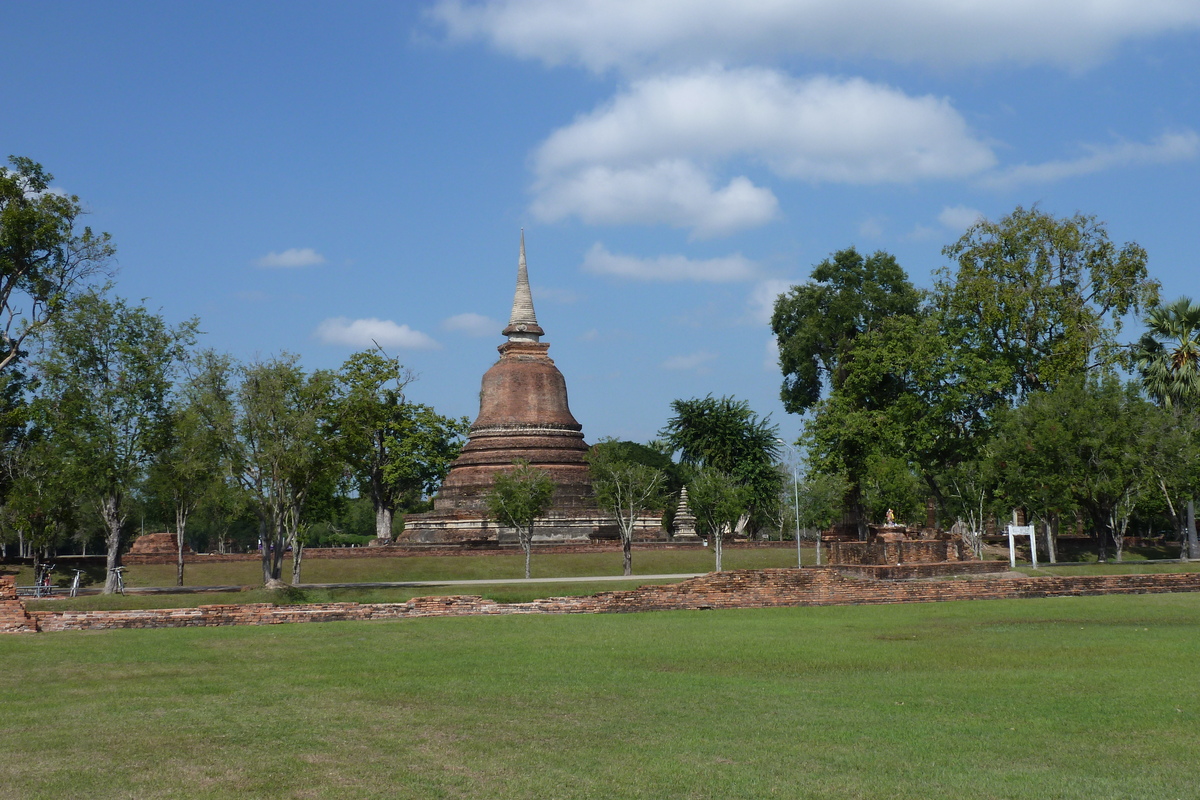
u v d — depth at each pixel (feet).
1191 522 193.16
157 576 195.52
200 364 149.59
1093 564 162.71
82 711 57.11
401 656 80.48
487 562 216.13
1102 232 205.26
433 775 42.91
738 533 281.95
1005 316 206.49
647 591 122.83
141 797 40.04
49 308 174.50
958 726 51.80
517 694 62.03
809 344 255.70
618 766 44.21
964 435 216.95
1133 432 175.94
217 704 59.16
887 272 258.78
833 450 222.48
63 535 215.10
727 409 305.53
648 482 220.02
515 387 261.85
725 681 66.59
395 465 256.11
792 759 45.27
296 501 153.69
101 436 144.46
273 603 123.54
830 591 127.75
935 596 130.11
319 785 41.57
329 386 154.51
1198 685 63.21
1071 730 50.67
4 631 100.53
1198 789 40.19
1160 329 203.41
